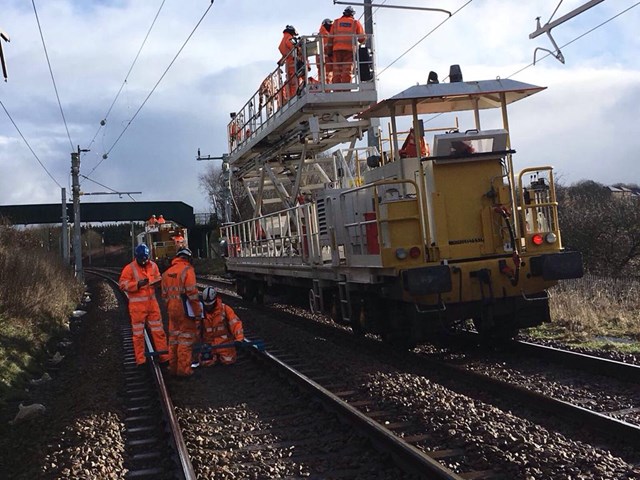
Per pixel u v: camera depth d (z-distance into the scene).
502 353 9.84
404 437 5.96
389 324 10.18
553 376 8.19
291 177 16.52
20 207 57.25
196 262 56.09
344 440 6.16
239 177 19.72
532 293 9.56
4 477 6.02
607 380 7.77
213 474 5.51
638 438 5.47
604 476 4.77
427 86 9.70
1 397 9.43
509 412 6.79
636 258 21.06
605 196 22.38
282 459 5.86
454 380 8.30
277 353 11.05
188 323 9.84
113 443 6.57
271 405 7.80
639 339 10.14
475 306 9.40
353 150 14.46
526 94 9.97
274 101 15.61
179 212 61.56
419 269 8.65
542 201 9.77
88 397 8.70
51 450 6.53
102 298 27.14
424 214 9.25
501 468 5.10
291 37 14.91
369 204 10.12
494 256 9.41
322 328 13.40
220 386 9.05
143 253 11.02
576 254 9.26
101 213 59.66
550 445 5.44
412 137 10.18
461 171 9.43
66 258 38.22
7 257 16.52
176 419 6.97
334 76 13.66
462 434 5.81
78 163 33.94
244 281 20.92
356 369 8.86
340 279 11.45
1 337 12.25
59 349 14.27
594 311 12.13
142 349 10.82
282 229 15.63
